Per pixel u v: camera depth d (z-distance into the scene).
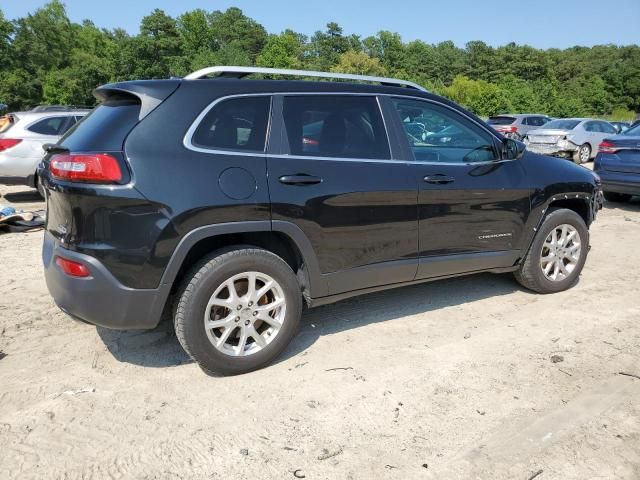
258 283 3.34
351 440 2.72
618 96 85.62
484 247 4.27
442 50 107.88
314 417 2.91
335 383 3.26
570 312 4.38
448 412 2.96
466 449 2.65
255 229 3.21
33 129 9.38
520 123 23.16
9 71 56.00
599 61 101.25
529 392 3.16
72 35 66.44
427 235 3.92
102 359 3.54
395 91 3.95
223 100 3.24
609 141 8.86
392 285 3.92
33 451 2.60
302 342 3.84
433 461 2.56
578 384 3.25
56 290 3.12
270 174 3.27
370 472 2.49
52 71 55.22
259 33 123.69
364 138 3.71
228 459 2.57
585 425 2.83
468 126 4.26
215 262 3.12
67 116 9.71
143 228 2.94
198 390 3.17
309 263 3.45
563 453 2.62
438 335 3.95
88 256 2.93
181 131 3.08
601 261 5.87
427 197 3.87
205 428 2.81
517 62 90.94
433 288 4.98
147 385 3.22
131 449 2.63
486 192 4.17
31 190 11.10
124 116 3.08
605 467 2.52
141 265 2.96
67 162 2.95
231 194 3.12
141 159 2.95
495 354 3.64
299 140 3.44
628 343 3.79
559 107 65.06
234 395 3.12
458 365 3.48
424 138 3.99
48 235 3.37
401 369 3.43
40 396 3.07
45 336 3.85
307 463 2.55
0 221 6.99
